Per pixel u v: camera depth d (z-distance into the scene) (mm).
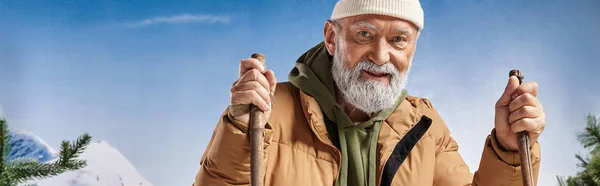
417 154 2227
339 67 2203
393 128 2229
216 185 1896
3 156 2951
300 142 2139
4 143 2986
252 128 1768
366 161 2176
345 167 2141
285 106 2189
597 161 3799
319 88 2211
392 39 2162
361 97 2158
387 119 2240
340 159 2127
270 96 1812
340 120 2184
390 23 2137
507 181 2080
